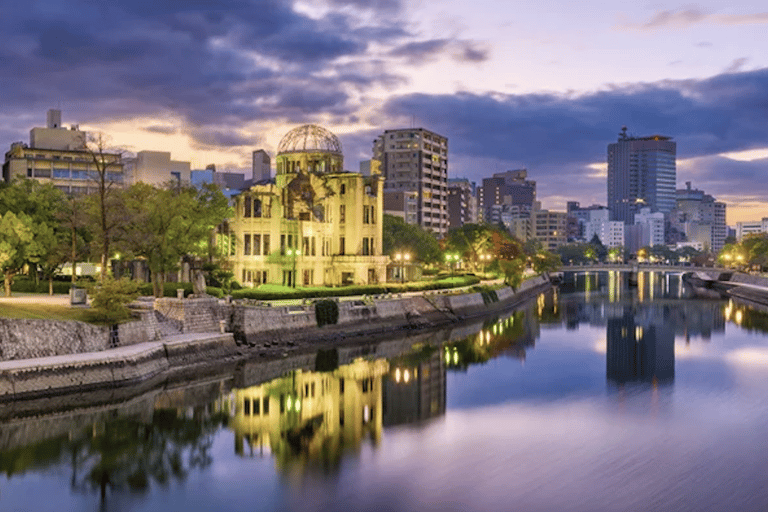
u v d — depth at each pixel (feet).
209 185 315.78
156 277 255.91
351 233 376.68
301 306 278.87
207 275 292.61
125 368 182.19
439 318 356.79
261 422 162.40
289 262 340.80
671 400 188.55
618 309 453.58
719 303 498.69
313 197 369.91
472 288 427.74
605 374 225.15
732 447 147.13
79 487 121.49
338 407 178.50
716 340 305.73
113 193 264.31
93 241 258.57
